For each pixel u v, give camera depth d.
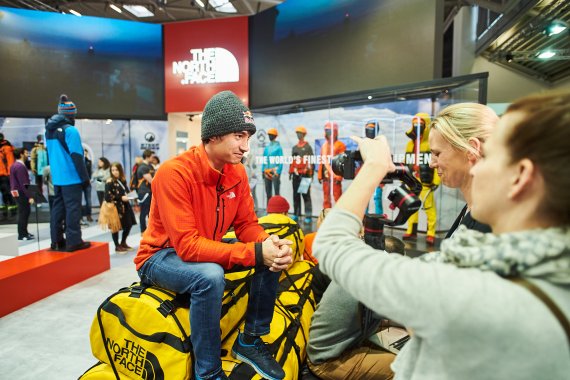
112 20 7.12
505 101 7.01
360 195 0.55
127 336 1.14
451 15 7.20
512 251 0.39
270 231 1.76
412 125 3.69
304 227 4.87
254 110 4.97
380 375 1.11
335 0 5.18
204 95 6.98
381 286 0.44
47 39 6.92
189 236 1.09
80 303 2.94
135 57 7.25
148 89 7.36
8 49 6.79
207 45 6.82
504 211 0.44
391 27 4.56
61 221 3.53
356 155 0.83
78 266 3.41
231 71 6.70
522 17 4.62
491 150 0.45
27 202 5.26
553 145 0.38
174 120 7.81
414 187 0.81
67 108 3.29
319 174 4.62
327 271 0.51
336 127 4.41
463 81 3.10
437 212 3.89
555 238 0.39
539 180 0.40
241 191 1.35
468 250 0.43
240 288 1.31
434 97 3.65
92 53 7.11
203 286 1.02
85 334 2.41
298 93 5.83
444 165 1.01
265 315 1.18
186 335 1.08
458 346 0.39
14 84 6.87
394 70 4.58
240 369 1.13
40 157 6.67
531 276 0.39
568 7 4.21
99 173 6.48
